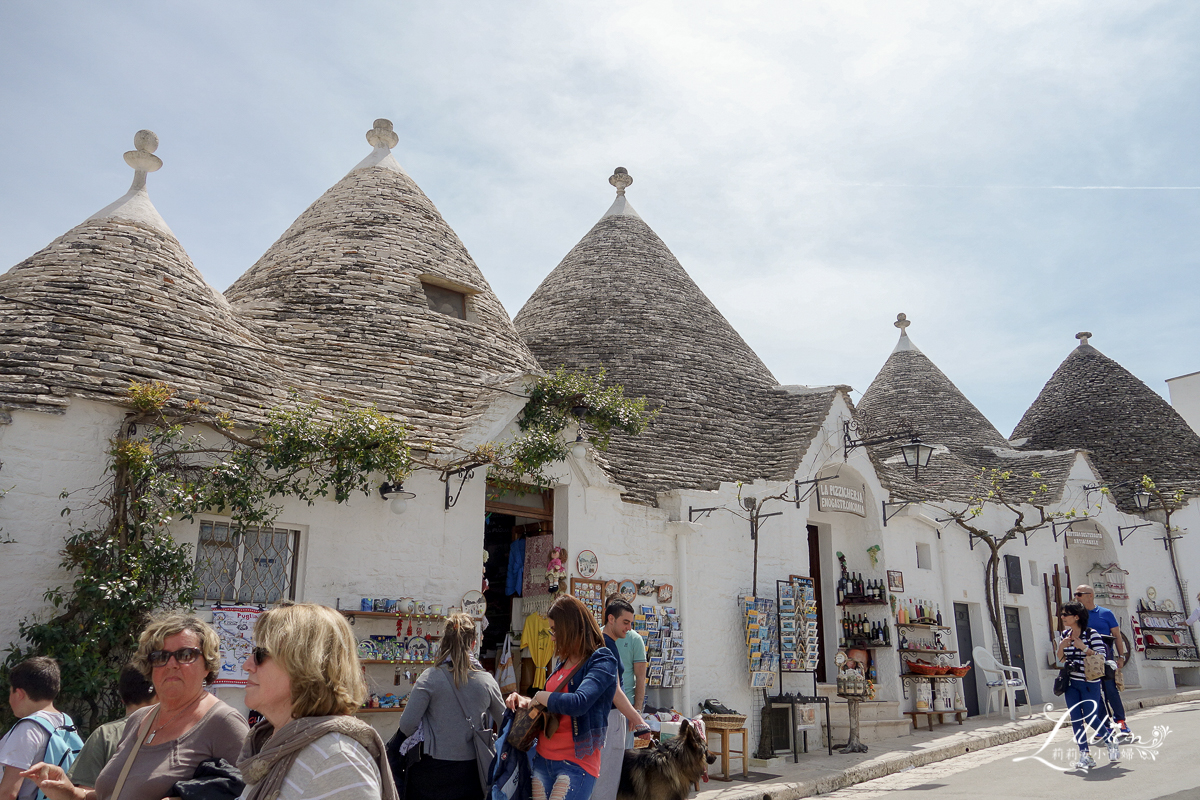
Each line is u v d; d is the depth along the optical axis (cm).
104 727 420
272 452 783
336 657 280
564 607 482
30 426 699
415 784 508
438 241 1271
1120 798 709
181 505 715
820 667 1412
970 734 1255
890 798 841
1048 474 1927
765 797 861
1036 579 1812
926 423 2191
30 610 672
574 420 1057
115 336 792
